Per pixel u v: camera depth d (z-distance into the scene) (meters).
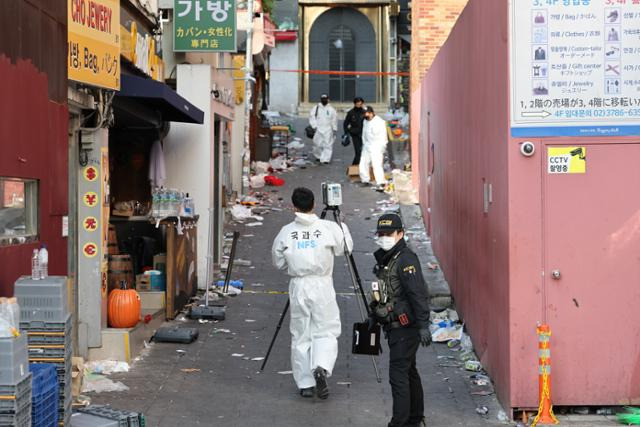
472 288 12.39
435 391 10.64
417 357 12.21
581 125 9.48
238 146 25.55
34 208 8.66
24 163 8.20
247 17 23.41
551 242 9.49
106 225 11.72
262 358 12.14
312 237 10.33
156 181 15.48
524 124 9.48
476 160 11.88
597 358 9.50
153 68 15.45
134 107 13.44
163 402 10.00
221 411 9.76
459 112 13.70
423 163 21.55
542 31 9.47
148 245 14.84
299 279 10.38
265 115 36.66
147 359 11.80
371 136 26.38
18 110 8.05
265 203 24.92
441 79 16.48
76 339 11.30
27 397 6.46
